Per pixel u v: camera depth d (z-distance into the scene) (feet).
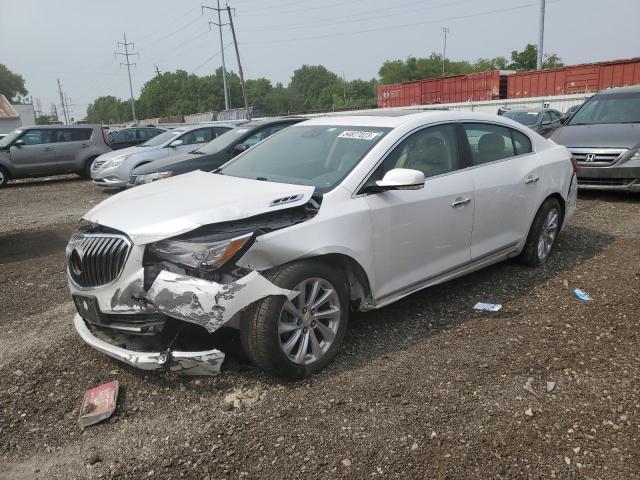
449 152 14.84
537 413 10.16
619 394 10.71
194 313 10.18
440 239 14.14
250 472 8.83
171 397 10.98
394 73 343.87
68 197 43.32
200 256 10.20
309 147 14.53
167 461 9.15
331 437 9.61
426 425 9.87
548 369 11.68
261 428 9.91
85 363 12.46
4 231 29.43
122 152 43.37
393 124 14.05
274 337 10.78
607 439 9.39
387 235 12.74
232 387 11.22
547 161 17.92
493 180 15.57
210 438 9.70
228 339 12.18
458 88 104.88
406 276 13.48
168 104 369.30
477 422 9.93
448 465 8.85
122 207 11.82
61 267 21.30
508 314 14.57
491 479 8.53
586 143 29.43
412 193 13.34
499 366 11.85
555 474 8.60
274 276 10.84
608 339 13.00
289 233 11.01
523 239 17.34
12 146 51.80
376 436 9.61
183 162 31.07
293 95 413.18
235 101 368.07
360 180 12.55
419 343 13.02
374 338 13.33
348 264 12.38
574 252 20.01
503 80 95.71
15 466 9.21
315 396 10.85
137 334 10.81
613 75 80.48
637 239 21.48
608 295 15.70
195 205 11.27
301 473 8.77
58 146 53.67
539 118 53.01
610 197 30.63
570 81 85.46
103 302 10.99
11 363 12.62
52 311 16.08
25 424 10.31
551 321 14.07
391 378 11.44
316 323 11.64
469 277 17.52
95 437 9.87
